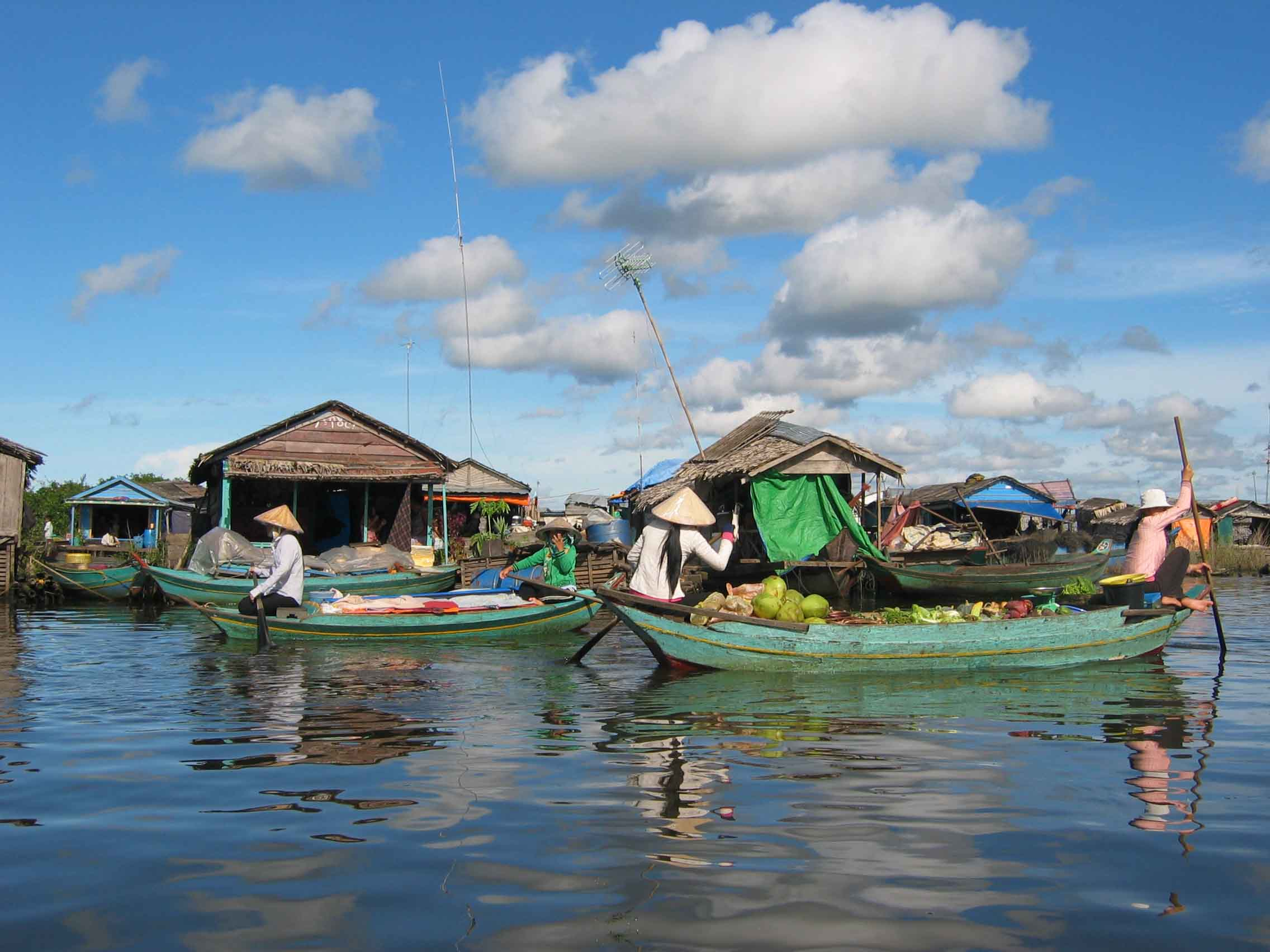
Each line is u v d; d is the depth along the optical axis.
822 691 9.84
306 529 27.12
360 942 3.91
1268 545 43.66
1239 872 4.64
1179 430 12.72
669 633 10.73
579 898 4.33
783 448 24.12
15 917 4.17
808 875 4.59
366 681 10.68
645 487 30.70
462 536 31.69
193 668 11.82
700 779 6.35
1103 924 4.05
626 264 22.59
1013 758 6.92
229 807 5.76
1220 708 8.89
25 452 23.98
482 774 6.50
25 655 13.07
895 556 26.00
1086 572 23.25
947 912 4.17
